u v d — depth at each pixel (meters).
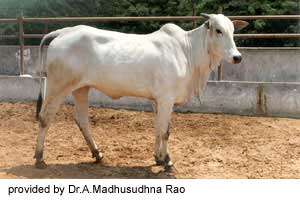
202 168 6.64
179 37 6.43
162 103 6.24
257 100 9.88
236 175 6.36
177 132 8.70
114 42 6.30
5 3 18.34
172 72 6.21
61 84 6.33
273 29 16.08
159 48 6.28
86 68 6.27
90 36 6.27
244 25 6.68
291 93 9.72
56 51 6.29
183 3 17.53
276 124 9.24
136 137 8.35
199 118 9.70
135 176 6.21
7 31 18.16
